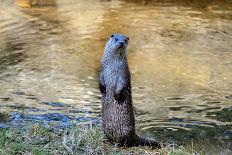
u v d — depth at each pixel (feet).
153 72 70.59
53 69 71.20
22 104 57.57
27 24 94.17
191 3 112.37
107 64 44.75
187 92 63.46
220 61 75.97
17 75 68.08
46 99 59.41
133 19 98.99
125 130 44.75
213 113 57.00
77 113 55.21
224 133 51.49
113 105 44.60
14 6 106.83
